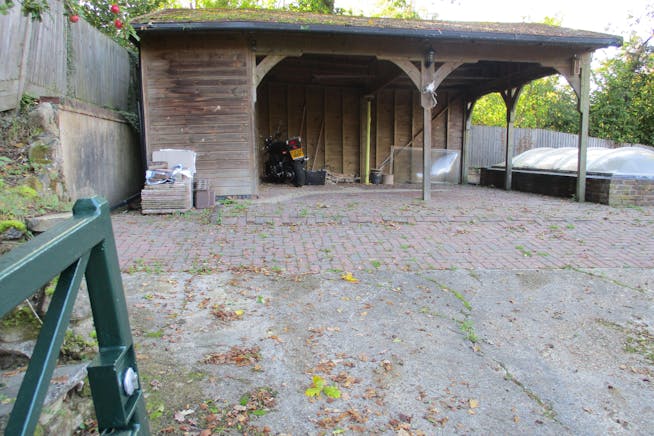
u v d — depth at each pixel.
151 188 6.96
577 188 8.89
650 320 3.68
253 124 8.12
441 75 8.40
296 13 9.70
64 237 0.96
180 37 7.86
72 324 2.20
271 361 2.97
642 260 5.07
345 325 3.50
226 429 2.30
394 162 13.89
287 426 2.35
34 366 0.93
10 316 2.09
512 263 4.94
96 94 8.09
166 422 2.33
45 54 6.16
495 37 7.76
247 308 3.75
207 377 2.76
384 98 13.78
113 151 7.85
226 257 4.96
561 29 9.51
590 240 5.84
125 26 3.25
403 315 3.69
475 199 9.02
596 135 20.44
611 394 2.73
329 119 13.34
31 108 5.62
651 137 19.75
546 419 2.48
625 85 19.88
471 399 2.64
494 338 3.38
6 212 2.76
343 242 5.59
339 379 2.79
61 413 1.92
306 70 11.98
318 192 9.88
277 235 5.86
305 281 4.34
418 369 2.93
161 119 8.03
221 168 8.18
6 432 0.88
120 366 1.20
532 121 22.69
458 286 4.31
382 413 2.48
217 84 8.02
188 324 3.44
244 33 7.75
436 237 5.89
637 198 8.39
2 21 5.18
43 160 5.42
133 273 4.43
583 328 3.55
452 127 14.17
